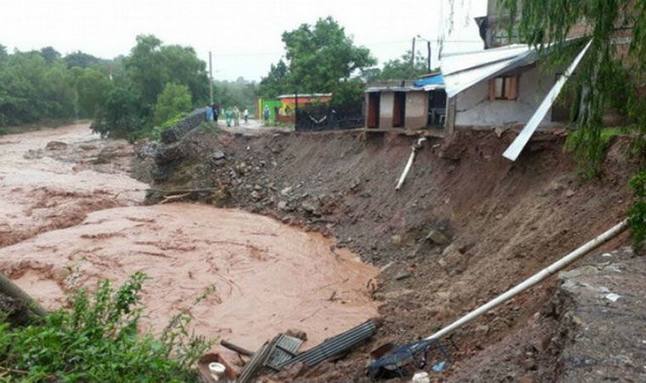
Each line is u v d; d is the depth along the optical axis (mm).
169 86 58906
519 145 15688
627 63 10633
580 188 13992
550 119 19672
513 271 13023
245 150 33250
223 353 13148
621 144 12867
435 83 26625
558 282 8266
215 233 23984
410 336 12422
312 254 21172
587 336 6031
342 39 40469
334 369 11125
